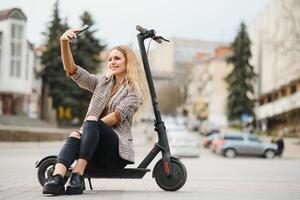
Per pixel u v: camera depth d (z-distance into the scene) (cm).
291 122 5397
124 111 622
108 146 607
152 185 784
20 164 1579
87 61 5934
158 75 15225
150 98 668
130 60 650
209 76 10400
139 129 8631
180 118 9875
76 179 582
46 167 646
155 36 677
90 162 620
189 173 1307
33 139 4181
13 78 5138
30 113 6091
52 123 6631
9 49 5094
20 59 5181
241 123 6900
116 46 659
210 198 585
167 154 658
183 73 15538
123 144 614
